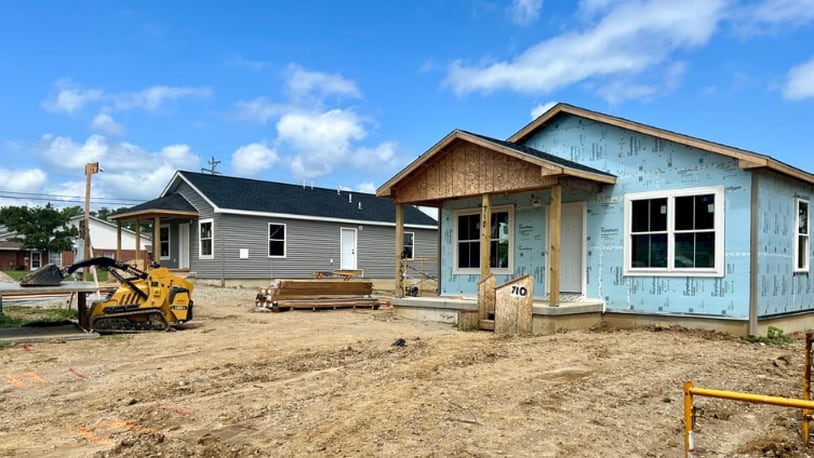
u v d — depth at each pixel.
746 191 10.49
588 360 8.03
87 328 11.34
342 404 5.81
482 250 12.27
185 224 25.39
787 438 4.97
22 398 6.31
